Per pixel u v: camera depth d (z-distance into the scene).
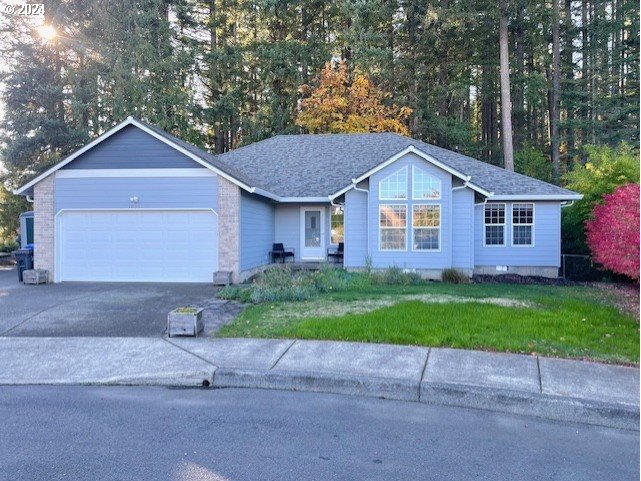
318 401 5.46
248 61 32.78
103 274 14.75
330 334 7.62
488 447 4.31
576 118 32.09
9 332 8.22
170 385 6.01
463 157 19.56
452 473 3.81
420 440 4.43
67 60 28.89
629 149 20.52
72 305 10.47
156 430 4.59
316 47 32.03
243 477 3.71
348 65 31.53
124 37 27.95
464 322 8.33
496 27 29.83
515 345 7.00
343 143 21.94
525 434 4.63
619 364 6.38
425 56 30.83
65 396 5.57
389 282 14.26
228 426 4.71
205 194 14.43
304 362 6.36
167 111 28.69
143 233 14.66
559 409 5.10
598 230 12.90
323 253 19.44
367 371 6.01
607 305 10.62
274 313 9.40
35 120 25.84
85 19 28.55
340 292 12.27
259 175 19.92
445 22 27.81
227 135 34.44
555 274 16.91
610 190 16.41
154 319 9.09
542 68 33.75
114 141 14.62
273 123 30.94
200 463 3.93
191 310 7.97
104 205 14.63
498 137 36.66
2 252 26.52
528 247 17.09
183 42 31.81
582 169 20.53
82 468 3.83
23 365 6.56
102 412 5.06
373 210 15.79
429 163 15.51
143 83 27.31
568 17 32.50
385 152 20.70
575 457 4.14
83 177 14.66
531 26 29.78
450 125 31.11
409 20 30.92
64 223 14.79
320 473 3.78
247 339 7.54
